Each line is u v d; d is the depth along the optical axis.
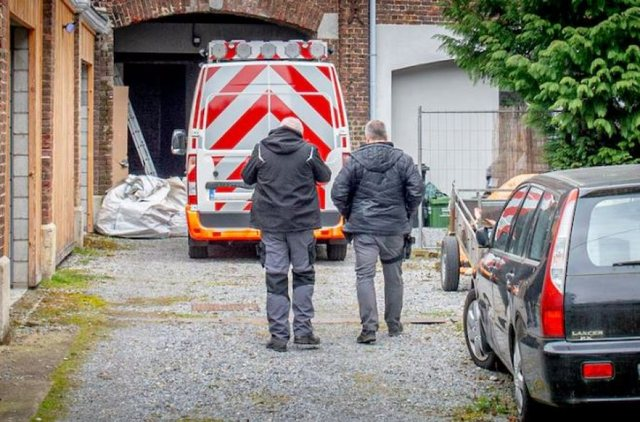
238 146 20.81
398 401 10.52
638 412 9.93
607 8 17.06
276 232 12.94
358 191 13.32
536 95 18.00
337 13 29.16
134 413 10.05
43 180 17.80
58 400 10.42
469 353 12.37
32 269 16.67
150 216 25.56
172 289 17.66
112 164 27.62
